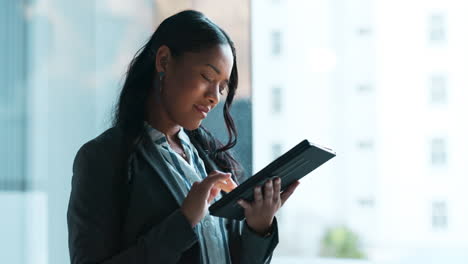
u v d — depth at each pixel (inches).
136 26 95.3
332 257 121.2
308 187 123.0
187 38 41.8
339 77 118.9
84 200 39.6
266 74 114.1
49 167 99.9
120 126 42.3
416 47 118.8
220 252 42.3
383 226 121.8
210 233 42.2
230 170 48.4
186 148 45.4
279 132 113.5
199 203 38.8
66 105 100.2
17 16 101.8
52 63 100.4
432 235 120.6
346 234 122.0
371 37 119.0
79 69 99.2
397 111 120.2
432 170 120.3
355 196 122.0
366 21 119.0
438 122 119.3
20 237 98.8
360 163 121.1
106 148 41.1
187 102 41.6
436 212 120.5
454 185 119.6
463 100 118.3
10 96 100.8
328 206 122.3
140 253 38.2
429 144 119.9
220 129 65.2
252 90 81.3
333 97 118.3
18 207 99.2
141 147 41.9
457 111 118.6
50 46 100.7
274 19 114.0
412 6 118.2
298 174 42.1
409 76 119.4
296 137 115.1
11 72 101.1
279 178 40.1
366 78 118.8
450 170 119.6
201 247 41.1
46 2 101.3
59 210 99.7
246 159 78.1
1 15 101.6
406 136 120.3
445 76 118.5
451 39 117.5
